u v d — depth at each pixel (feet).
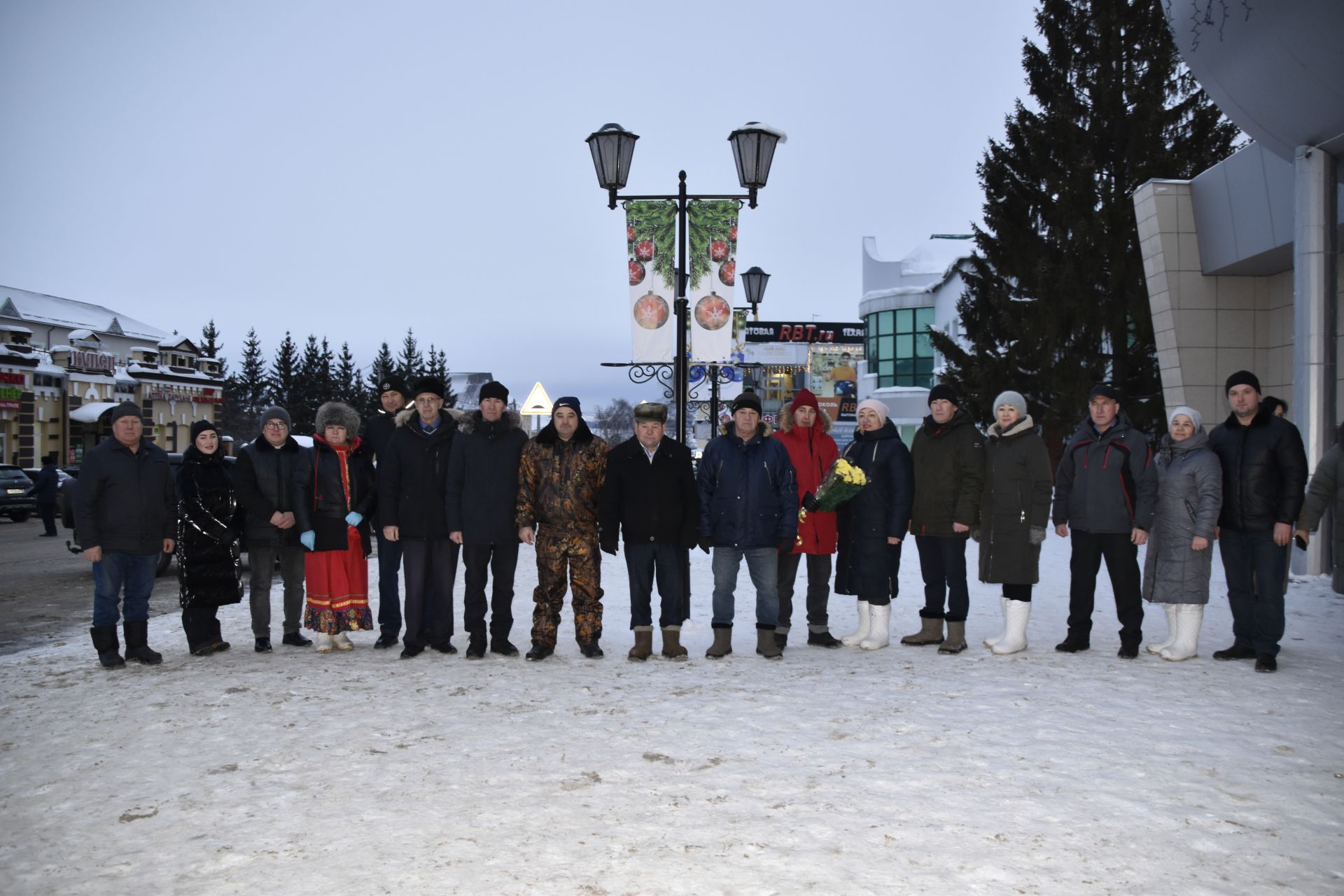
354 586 24.66
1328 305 38.37
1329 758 14.32
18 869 10.90
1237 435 21.70
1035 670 20.94
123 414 22.88
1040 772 13.71
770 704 17.99
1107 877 10.26
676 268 35.50
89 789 13.57
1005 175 71.15
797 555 24.80
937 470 23.67
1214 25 37.91
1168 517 22.17
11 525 85.71
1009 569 23.02
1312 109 36.78
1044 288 66.23
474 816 12.21
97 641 22.57
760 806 12.42
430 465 23.35
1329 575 36.73
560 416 22.90
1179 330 53.31
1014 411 23.13
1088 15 68.18
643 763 14.33
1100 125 68.44
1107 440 22.54
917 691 18.92
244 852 11.21
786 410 25.52
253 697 18.89
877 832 11.53
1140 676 20.24
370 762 14.52
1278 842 11.20
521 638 26.30
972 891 9.92
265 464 24.00
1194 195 52.24
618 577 40.73
